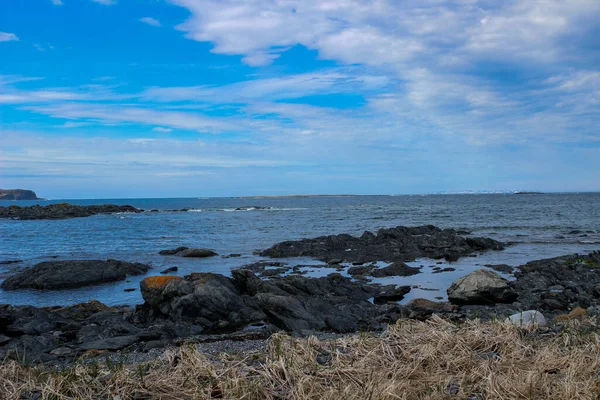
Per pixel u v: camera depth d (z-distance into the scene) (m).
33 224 55.44
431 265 22.36
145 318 13.16
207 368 5.32
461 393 4.71
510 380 4.88
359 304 14.12
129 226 50.81
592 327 7.15
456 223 47.78
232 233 41.69
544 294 14.53
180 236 39.31
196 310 12.55
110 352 9.42
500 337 6.24
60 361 8.81
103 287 19.20
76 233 42.88
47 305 16.22
